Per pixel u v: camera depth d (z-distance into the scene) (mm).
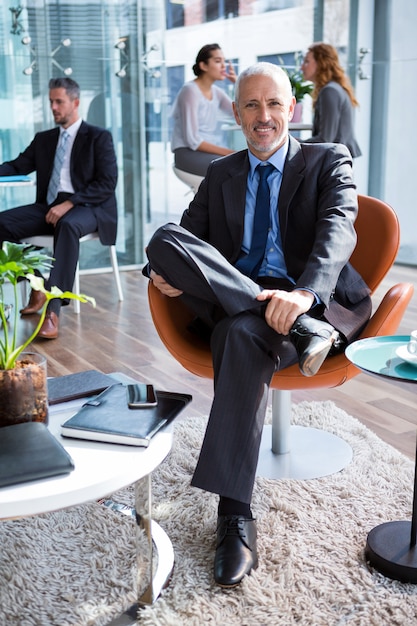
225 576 1633
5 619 1519
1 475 1261
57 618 1525
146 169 5445
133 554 1770
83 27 5051
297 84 4938
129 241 5516
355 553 1766
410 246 5555
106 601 1583
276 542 1806
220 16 5406
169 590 1622
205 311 2068
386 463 2248
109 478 1298
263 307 1938
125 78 5254
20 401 1429
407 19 5324
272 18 5504
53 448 1347
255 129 2141
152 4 5207
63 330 3941
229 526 1737
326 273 1941
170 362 3377
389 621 1510
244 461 1750
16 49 4918
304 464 2250
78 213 4152
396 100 5508
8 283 4836
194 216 2301
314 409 2707
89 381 1730
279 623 1506
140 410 1549
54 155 4375
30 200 5160
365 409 2775
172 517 1950
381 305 2057
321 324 1860
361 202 2273
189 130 5004
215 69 5016
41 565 1726
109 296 4723
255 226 2215
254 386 1784
